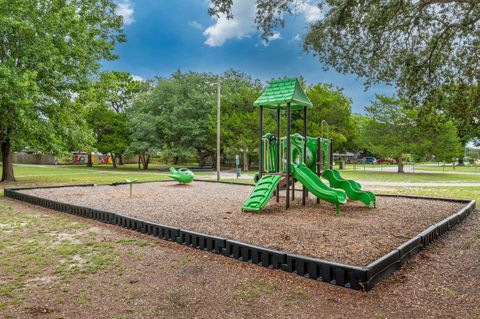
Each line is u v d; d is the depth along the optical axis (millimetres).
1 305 2939
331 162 8641
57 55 14188
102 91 18688
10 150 15133
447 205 8023
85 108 16219
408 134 23156
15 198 9656
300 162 7523
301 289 3287
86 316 2750
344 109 27359
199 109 27703
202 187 12430
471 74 7215
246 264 3996
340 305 2945
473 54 7164
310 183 7031
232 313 2799
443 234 5555
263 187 7105
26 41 13555
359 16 6586
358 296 3123
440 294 3154
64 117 15297
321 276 3480
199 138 26766
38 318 2715
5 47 13805
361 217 6398
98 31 17094
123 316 2744
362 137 26500
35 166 33500
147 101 29594
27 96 12359
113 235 5414
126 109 31719
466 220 6773
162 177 18312
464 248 4746
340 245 4402
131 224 5750
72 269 3842
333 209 7293
